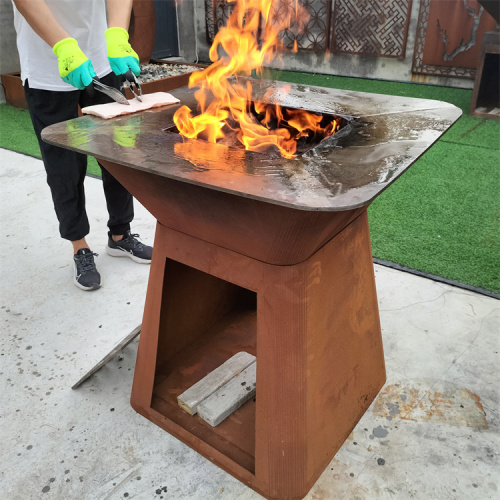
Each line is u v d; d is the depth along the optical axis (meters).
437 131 1.04
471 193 2.61
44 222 2.38
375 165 0.87
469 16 4.25
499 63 3.76
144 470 1.21
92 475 1.19
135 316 1.74
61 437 1.29
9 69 4.43
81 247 1.93
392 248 2.11
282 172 0.85
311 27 5.16
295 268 0.99
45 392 1.43
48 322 1.71
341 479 1.17
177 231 1.14
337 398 1.20
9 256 2.11
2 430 1.31
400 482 1.16
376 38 4.84
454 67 4.56
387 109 1.23
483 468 1.19
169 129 1.12
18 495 1.15
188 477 1.19
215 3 5.48
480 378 1.44
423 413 1.34
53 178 1.76
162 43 5.66
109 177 1.87
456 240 2.16
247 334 1.62
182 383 1.43
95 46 1.78
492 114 3.74
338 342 1.16
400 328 1.64
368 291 1.26
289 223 0.86
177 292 1.41
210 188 0.82
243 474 1.16
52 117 1.75
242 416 1.32
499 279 1.88
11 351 1.58
